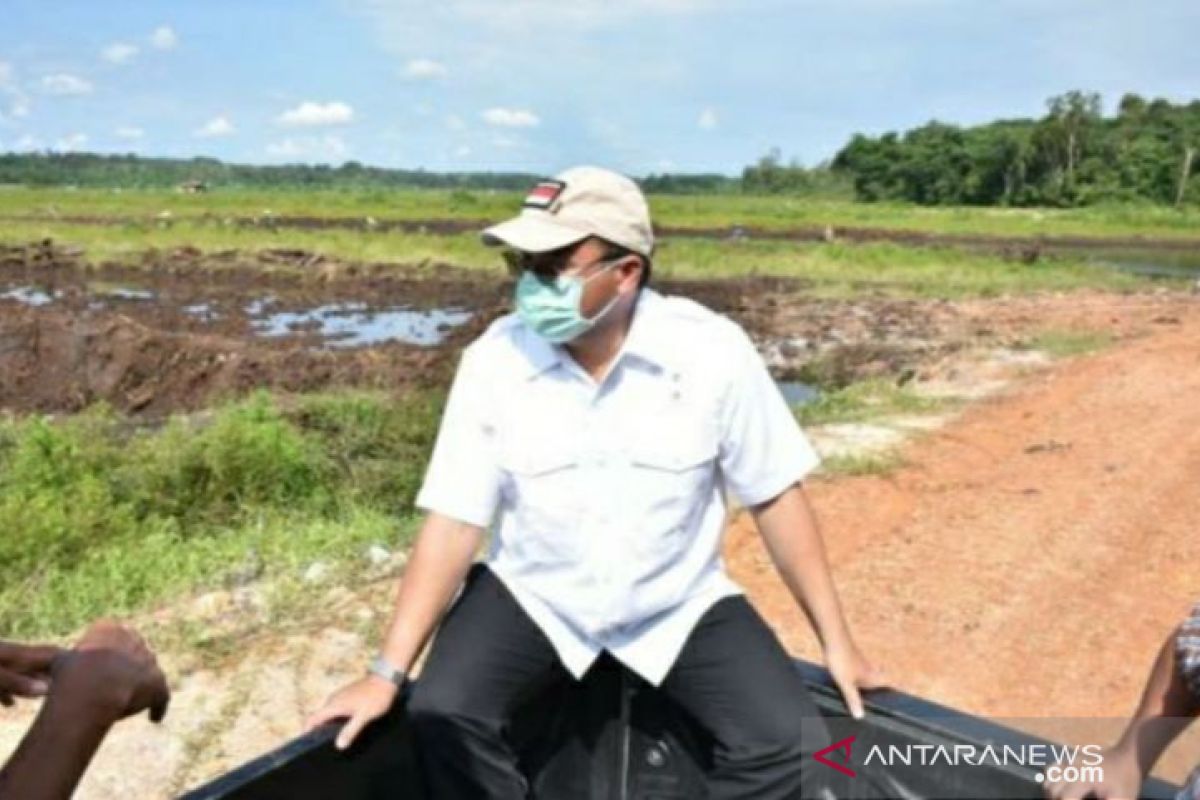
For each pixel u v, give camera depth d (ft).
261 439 27.76
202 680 15.66
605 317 7.38
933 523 22.86
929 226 178.19
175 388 47.55
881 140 311.68
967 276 89.15
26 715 15.11
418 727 7.61
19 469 26.45
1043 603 18.65
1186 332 51.65
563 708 8.30
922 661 16.44
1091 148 263.90
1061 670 16.11
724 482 8.06
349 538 22.22
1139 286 82.28
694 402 7.55
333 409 36.50
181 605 18.84
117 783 13.21
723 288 82.69
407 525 23.32
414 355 52.03
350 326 66.90
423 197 252.01
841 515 23.45
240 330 64.13
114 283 90.22
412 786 7.83
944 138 294.25
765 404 7.86
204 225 137.80
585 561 7.69
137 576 20.18
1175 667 6.05
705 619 7.91
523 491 7.73
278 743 14.05
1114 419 32.42
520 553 7.95
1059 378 39.55
